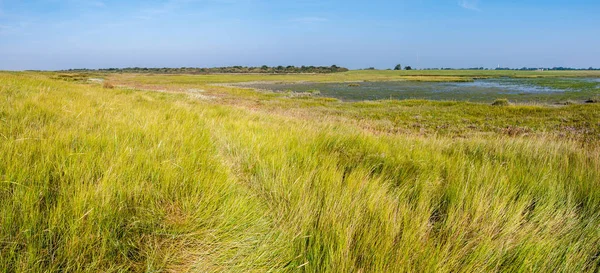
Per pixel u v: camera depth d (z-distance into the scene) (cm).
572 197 243
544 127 1216
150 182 206
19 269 126
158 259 147
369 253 158
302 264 147
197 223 173
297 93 3744
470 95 3472
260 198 222
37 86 900
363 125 1274
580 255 168
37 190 172
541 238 179
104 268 137
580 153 388
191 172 232
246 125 567
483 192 230
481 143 458
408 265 145
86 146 268
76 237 138
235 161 322
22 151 227
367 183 245
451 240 172
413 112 1800
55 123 350
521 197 238
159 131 370
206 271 145
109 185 182
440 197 238
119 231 157
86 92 1002
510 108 1770
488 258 161
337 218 183
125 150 254
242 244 163
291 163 306
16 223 145
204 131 429
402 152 381
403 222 187
